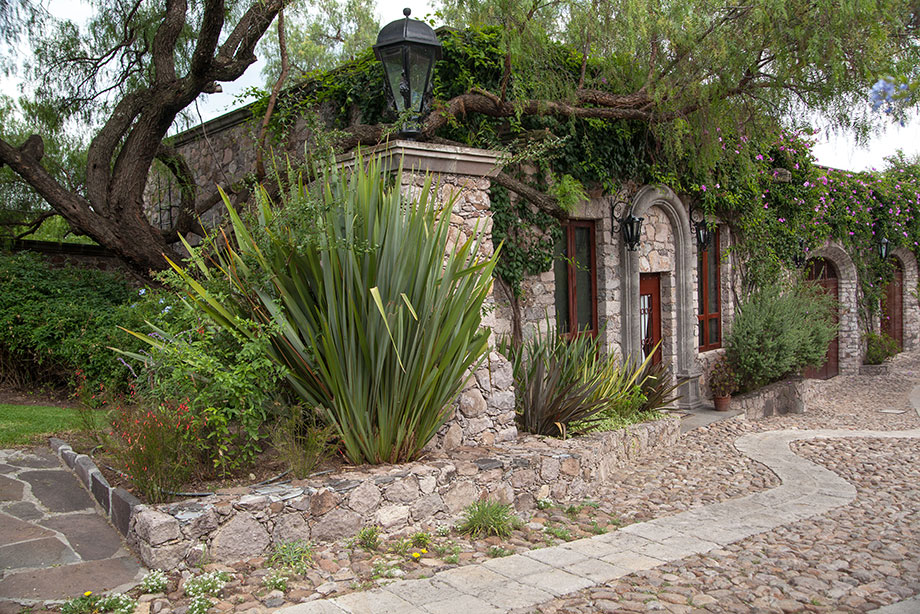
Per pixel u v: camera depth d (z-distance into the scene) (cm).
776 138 1011
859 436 906
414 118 613
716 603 384
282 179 746
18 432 605
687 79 820
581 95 840
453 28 784
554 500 594
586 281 973
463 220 622
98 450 548
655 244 1065
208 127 1051
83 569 390
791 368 1214
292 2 813
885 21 789
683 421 1020
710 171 1070
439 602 372
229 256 529
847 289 1683
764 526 535
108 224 808
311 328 502
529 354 741
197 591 370
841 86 798
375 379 497
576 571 428
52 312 805
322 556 431
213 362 464
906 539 506
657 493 641
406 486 488
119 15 966
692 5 766
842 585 416
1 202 1055
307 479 468
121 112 831
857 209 1606
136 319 725
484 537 493
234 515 415
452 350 509
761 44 794
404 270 491
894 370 1738
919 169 1888
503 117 821
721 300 1246
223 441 468
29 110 991
